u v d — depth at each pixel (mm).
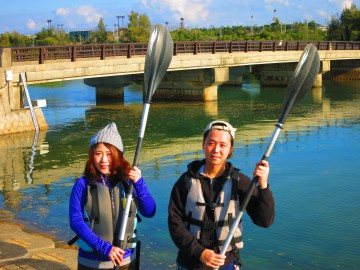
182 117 23391
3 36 73625
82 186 3512
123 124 21172
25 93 18844
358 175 12406
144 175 12469
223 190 3383
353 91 35812
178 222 3383
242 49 33125
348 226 8742
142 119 3699
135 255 3654
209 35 80000
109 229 3496
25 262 6211
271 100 30562
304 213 9508
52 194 10828
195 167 3514
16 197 10578
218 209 3367
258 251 7574
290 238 8133
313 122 21328
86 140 17328
